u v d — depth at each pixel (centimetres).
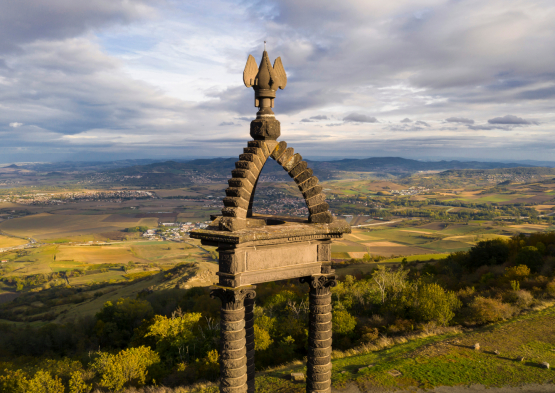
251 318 1212
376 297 4788
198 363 3588
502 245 6638
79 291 13475
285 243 959
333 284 1030
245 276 908
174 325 4303
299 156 1019
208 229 921
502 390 1720
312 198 1022
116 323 6700
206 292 8112
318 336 1033
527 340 2330
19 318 9256
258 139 995
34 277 18388
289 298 5400
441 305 3578
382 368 2014
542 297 3394
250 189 943
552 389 1702
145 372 3294
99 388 3072
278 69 1002
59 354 6094
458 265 6831
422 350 2286
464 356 2142
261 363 3616
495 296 3691
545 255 5788
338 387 1809
